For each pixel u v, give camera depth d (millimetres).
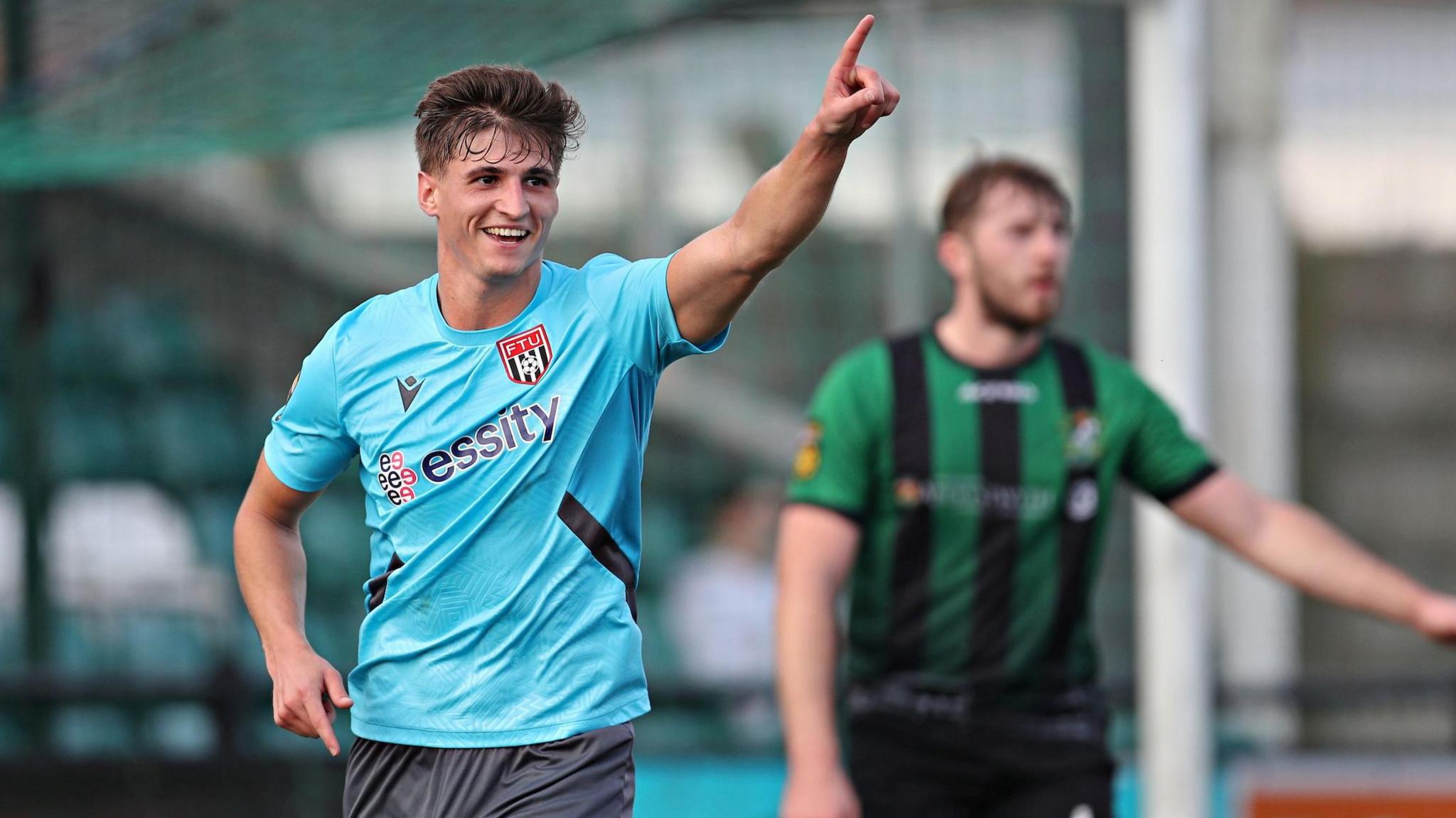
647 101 24516
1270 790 20422
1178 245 17359
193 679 22672
